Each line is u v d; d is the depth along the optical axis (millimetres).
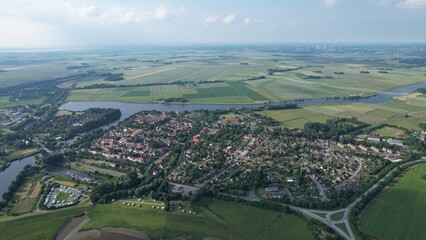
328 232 196750
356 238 190875
